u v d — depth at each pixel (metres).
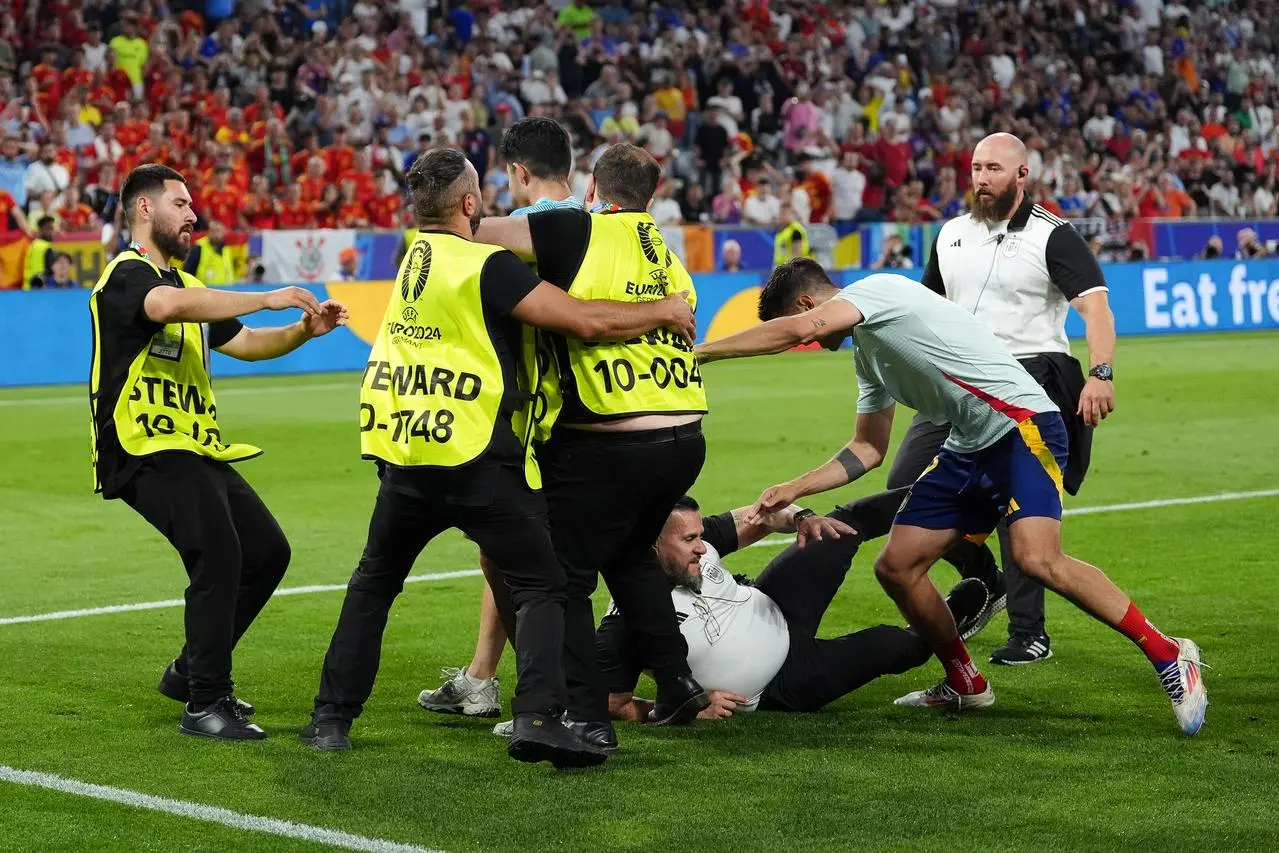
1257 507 18.36
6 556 16.09
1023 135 53.28
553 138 9.64
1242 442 23.84
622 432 9.32
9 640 12.66
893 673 10.71
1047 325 12.17
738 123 50.34
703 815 8.34
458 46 48.94
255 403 29.31
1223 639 12.38
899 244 43.16
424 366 9.00
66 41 43.31
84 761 9.38
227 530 9.90
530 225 9.27
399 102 45.19
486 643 10.48
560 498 9.45
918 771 9.13
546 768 9.24
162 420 9.87
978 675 10.55
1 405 28.98
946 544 10.31
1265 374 33.44
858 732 10.05
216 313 9.57
